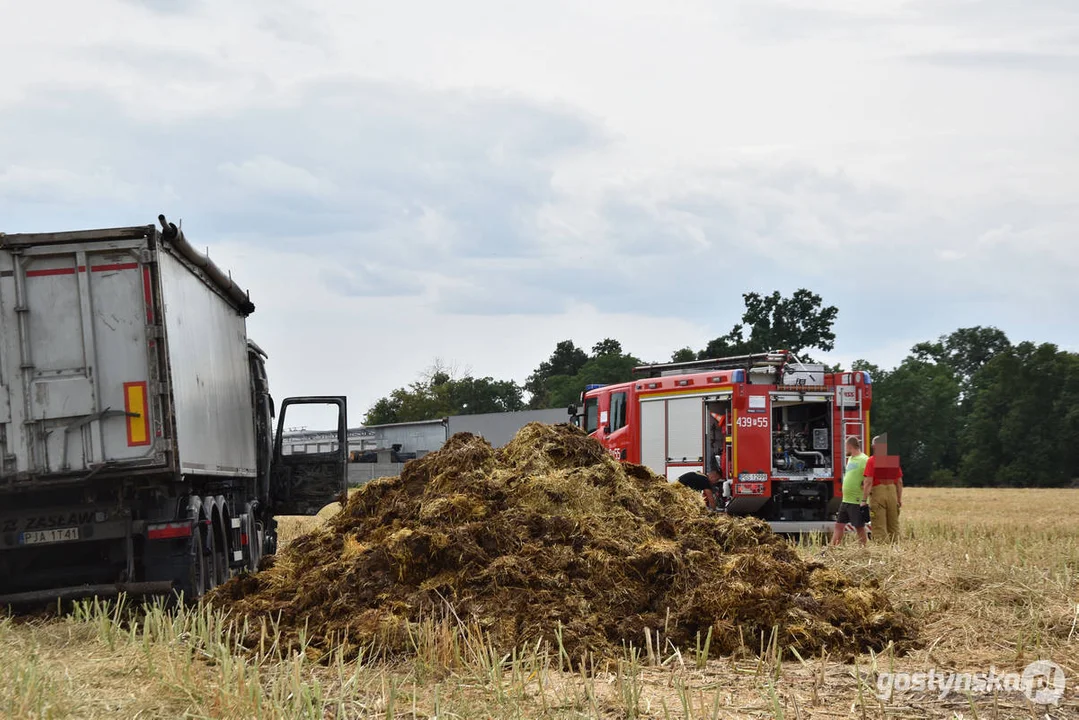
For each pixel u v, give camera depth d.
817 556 13.55
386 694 7.07
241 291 15.52
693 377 20.75
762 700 7.01
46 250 10.84
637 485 11.72
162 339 10.91
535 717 6.54
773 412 20.64
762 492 19.53
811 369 20.08
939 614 10.01
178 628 8.92
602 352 131.75
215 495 14.24
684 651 8.80
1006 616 9.66
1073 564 13.92
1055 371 81.88
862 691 7.14
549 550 9.75
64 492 11.34
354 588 9.49
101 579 11.75
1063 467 80.81
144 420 10.84
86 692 6.96
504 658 7.67
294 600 9.65
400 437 60.12
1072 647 8.55
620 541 10.02
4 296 10.80
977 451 85.81
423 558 9.61
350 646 8.59
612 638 8.85
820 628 8.95
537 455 11.29
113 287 10.91
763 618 9.00
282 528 25.33
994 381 93.44
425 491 11.13
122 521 11.24
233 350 15.66
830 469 20.03
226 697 6.61
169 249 11.42
